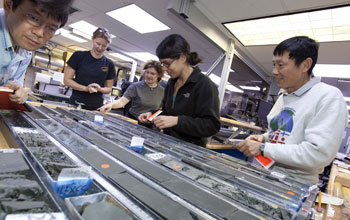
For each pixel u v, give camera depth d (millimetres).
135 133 844
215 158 694
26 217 239
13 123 631
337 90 760
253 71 3777
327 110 729
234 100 3326
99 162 449
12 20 562
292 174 834
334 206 731
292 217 362
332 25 2193
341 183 1364
